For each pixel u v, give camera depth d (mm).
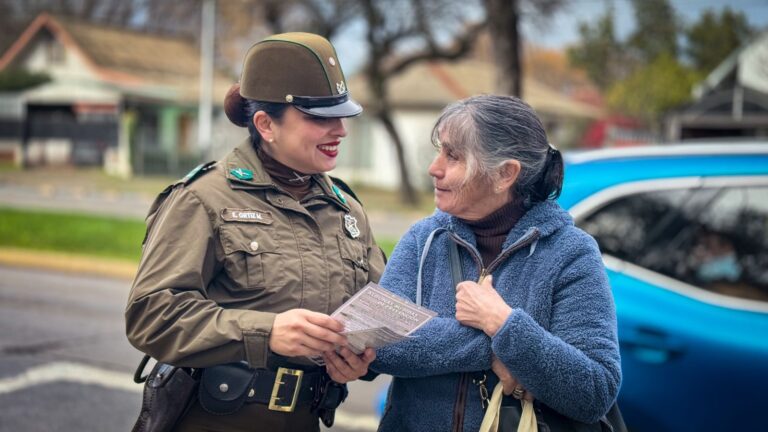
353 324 2010
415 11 21594
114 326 7562
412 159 29797
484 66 34719
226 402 2223
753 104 29734
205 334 2090
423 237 2318
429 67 31359
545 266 2131
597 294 2104
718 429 3004
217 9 26562
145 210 18781
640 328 3078
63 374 5934
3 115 32625
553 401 2023
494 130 2119
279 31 23797
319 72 2264
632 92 33531
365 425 5164
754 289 3152
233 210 2244
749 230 3219
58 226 13781
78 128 31891
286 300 2250
